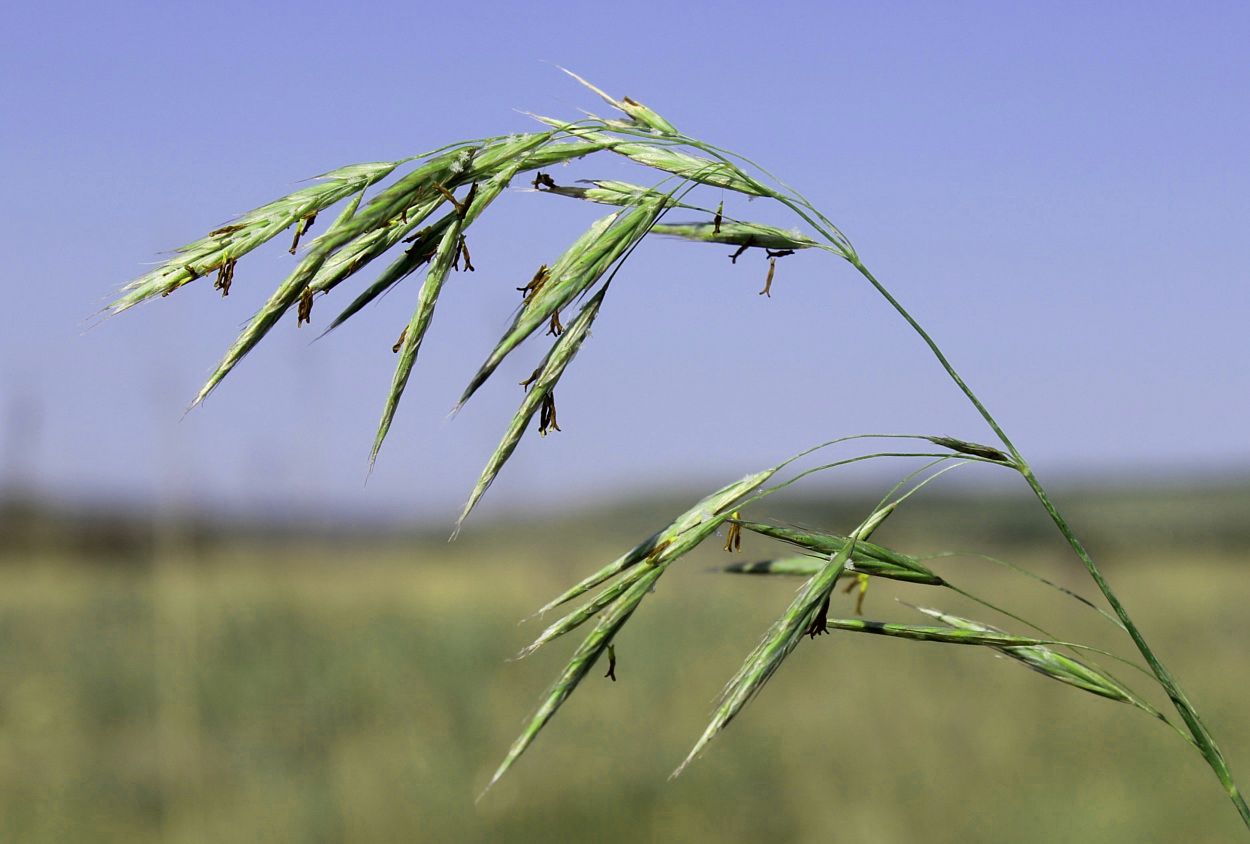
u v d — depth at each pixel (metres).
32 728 7.59
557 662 10.23
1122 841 5.57
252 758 6.97
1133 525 27.67
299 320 1.38
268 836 5.77
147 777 6.33
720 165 1.67
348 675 8.98
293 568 11.80
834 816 5.99
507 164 1.55
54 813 5.93
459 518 1.46
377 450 1.41
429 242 1.51
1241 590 15.92
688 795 6.36
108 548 12.44
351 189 1.44
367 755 7.16
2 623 11.16
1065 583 16.17
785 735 7.53
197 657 8.40
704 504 1.66
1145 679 9.34
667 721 8.02
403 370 1.42
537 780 6.72
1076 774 6.52
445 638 11.08
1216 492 32.50
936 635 1.74
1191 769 6.54
